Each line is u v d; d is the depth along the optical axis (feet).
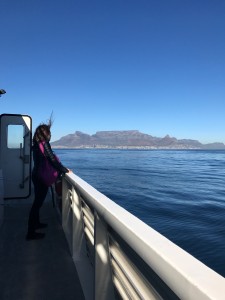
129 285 5.78
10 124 21.89
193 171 220.23
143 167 256.52
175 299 3.84
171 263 3.39
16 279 10.66
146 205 75.82
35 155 14.39
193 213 64.80
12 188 22.25
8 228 16.53
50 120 14.62
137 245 4.31
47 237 14.99
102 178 151.12
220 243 40.47
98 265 7.32
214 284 2.87
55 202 20.83
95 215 7.36
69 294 9.66
